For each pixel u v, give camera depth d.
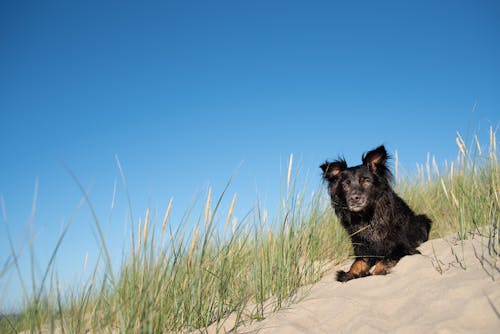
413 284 1.35
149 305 1.20
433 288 1.28
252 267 1.62
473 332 1.05
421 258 1.56
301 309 1.35
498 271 1.26
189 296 1.39
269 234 1.63
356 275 1.62
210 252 1.49
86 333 1.23
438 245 1.66
